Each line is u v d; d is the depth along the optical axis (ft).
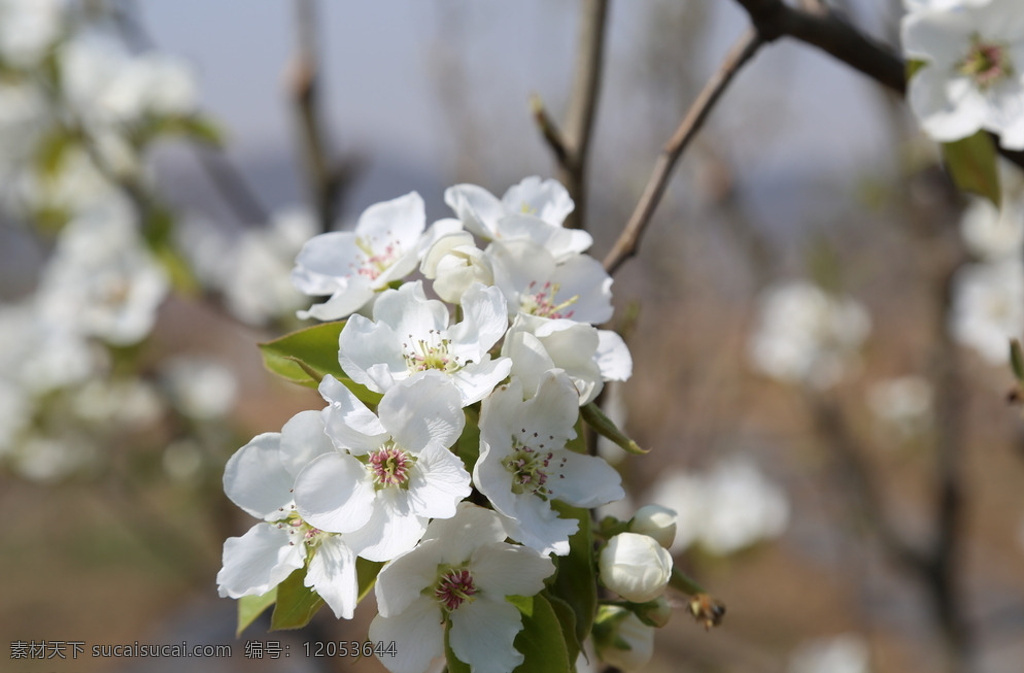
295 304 3.38
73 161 3.37
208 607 7.61
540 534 1.56
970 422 3.80
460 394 1.56
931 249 3.47
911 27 1.85
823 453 3.88
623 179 4.00
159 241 3.29
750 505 3.43
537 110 1.82
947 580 3.50
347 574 1.55
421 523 1.55
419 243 1.66
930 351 3.55
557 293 1.67
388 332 1.60
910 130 3.09
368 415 1.56
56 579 8.47
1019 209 3.23
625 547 1.60
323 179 2.35
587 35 1.85
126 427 4.03
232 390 4.02
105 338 3.40
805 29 1.83
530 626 1.57
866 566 3.79
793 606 5.98
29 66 3.21
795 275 4.00
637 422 3.15
